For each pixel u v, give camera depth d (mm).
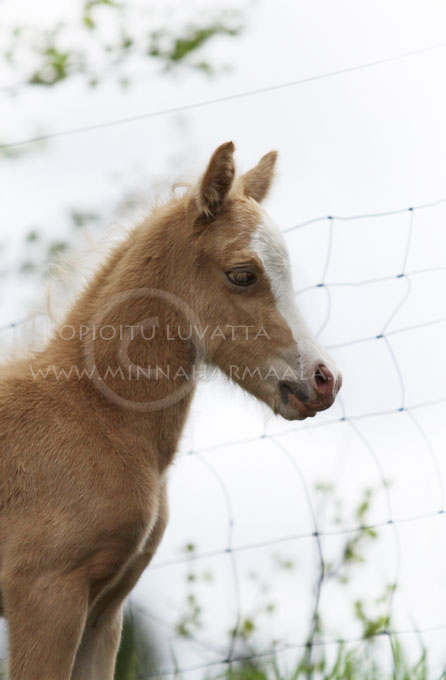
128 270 5590
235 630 6480
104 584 5297
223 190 5457
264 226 5484
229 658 6355
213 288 5527
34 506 5137
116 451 5273
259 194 6051
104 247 5871
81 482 5148
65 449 5207
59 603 5035
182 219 5613
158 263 5586
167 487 5738
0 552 5180
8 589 5102
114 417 5371
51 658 5004
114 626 5676
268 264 5434
